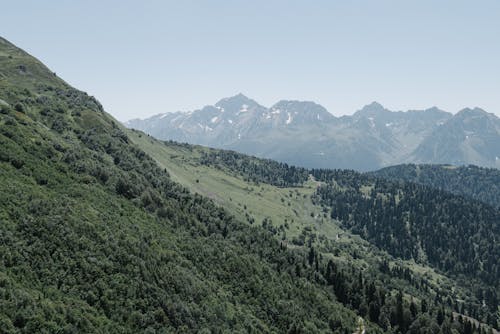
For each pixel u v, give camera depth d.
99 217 122.00
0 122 152.75
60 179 135.75
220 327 115.31
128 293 97.25
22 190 110.44
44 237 95.12
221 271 152.00
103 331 82.25
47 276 86.62
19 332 68.88
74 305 83.94
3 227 89.94
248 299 146.88
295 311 155.12
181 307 107.00
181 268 128.50
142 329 92.19
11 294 73.44
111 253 105.50
